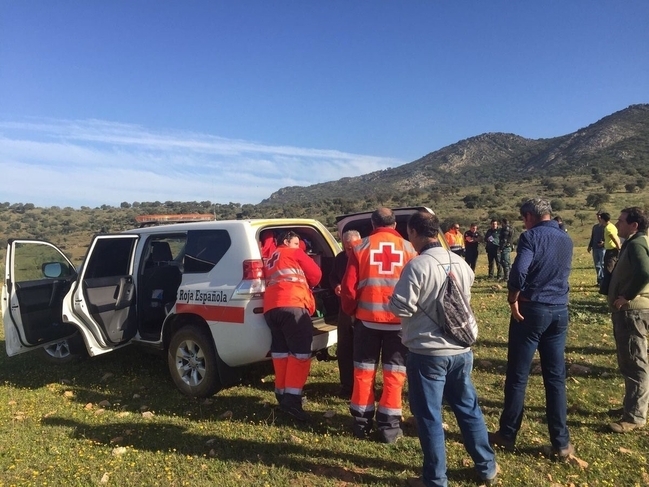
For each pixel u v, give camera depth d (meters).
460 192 137.00
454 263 3.33
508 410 3.96
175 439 4.38
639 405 4.29
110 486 3.67
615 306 4.32
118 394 5.68
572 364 6.09
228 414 4.88
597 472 3.68
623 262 4.28
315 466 3.83
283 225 5.61
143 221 6.90
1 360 7.34
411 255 4.25
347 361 5.17
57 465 3.97
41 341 6.27
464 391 3.38
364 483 3.60
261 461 3.92
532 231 3.80
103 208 91.88
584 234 58.78
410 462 3.87
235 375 5.24
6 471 3.92
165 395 5.55
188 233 5.56
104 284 5.80
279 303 4.67
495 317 8.95
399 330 4.20
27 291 6.18
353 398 4.31
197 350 5.37
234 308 4.91
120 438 4.42
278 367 4.78
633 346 4.28
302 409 4.70
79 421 4.88
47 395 5.71
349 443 4.20
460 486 3.53
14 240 6.12
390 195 144.75
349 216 6.67
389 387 4.18
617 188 106.44
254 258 4.99
